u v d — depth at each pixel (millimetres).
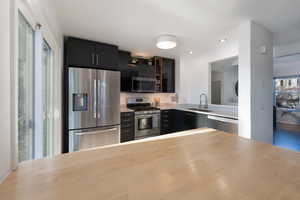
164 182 583
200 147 977
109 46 2836
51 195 500
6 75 646
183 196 503
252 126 2021
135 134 3227
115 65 2896
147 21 1987
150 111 3428
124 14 1816
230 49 3139
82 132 2492
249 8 1701
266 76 2217
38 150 1395
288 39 2631
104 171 664
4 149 613
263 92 2172
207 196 503
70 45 2477
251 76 2006
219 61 3643
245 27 2027
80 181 583
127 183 574
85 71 2502
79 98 2451
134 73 3459
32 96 1368
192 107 3932
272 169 686
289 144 3410
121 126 3018
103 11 1759
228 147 977
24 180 585
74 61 2508
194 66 4211
